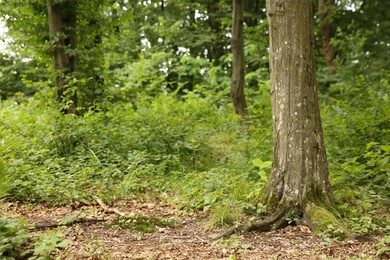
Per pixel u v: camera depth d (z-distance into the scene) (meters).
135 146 10.24
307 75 6.17
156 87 18.28
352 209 6.55
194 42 24.41
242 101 13.97
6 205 7.05
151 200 7.79
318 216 5.79
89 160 9.33
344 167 8.06
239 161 9.41
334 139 9.82
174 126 11.53
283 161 6.21
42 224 5.97
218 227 6.12
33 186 7.68
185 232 6.00
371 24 19.05
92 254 4.78
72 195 7.47
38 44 12.36
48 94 11.91
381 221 6.11
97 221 6.38
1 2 12.08
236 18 13.81
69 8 12.27
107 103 12.26
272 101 6.37
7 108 15.69
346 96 14.16
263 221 5.91
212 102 16.52
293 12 6.16
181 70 23.31
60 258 4.70
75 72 12.01
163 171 9.45
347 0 18.59
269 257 4.86
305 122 6.14
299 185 6.09
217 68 22.52
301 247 5.21
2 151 8.27
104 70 13.67
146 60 20.36
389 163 7.83
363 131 9.60
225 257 4.90
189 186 8.16
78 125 10.30
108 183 8.34
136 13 23.98
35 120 10.73
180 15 24.81
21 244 4.79
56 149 9.65
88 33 13.09
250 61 22.05
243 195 6.97
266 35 19.36
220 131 12.52
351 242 5.24
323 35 19.64
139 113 11.96
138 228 6.02
